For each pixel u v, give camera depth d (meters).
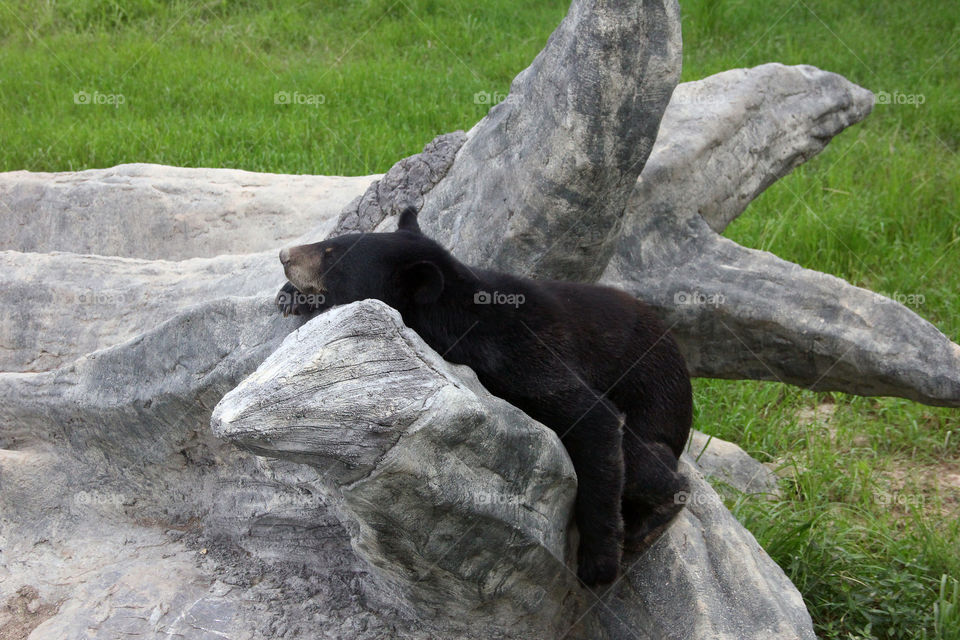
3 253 5.80
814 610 5.26
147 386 4.25
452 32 14.04
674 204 5.58
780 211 9.98
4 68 12.90
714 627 3.75
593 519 3.75
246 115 11.40
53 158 10.44
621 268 5.44
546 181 4.21
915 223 9.64
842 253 9.17
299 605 4.03
